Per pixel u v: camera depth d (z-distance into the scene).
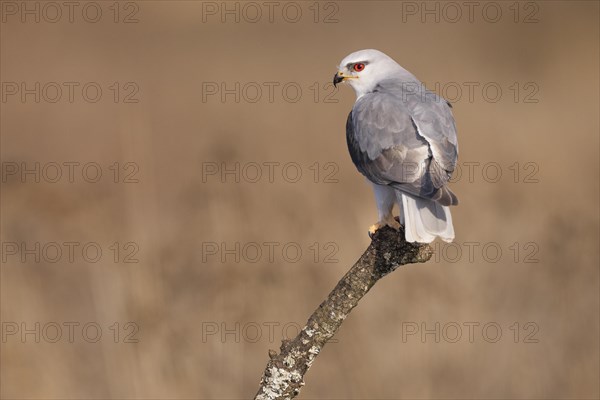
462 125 21.30
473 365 10.69
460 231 13.39
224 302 11.08
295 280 11.59
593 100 24.05
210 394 10.28
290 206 13.73
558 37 29.20
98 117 23.86
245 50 30.06
